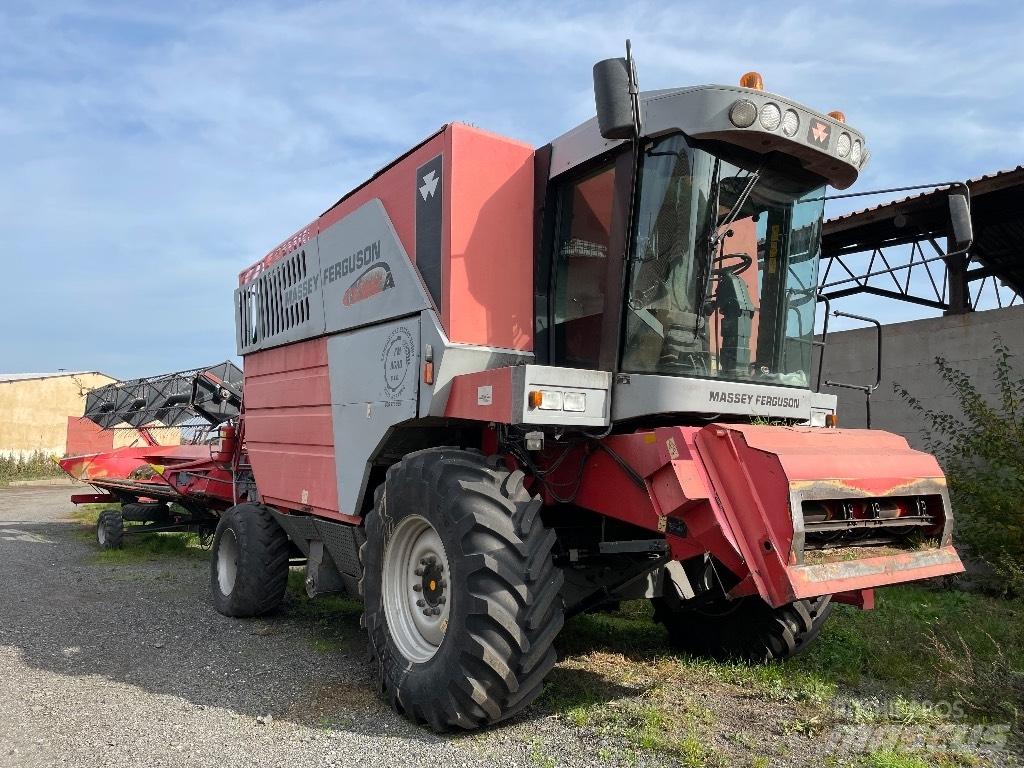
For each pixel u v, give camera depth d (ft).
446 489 12.08
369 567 13.87
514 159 14.76
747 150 12.93
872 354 29.12
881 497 12.03
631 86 11.73
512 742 11.41
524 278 14.62
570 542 14.84
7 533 39.09
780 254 13.92
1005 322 25.73
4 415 104.12
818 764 10.85
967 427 25.45
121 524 33.22
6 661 15.85
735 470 11.29
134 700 13.41
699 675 14.92
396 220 15.57
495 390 12.35
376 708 13.02
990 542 22.48
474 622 11.19
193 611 21.34
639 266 12.78
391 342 15.25
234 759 10.78
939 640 16.35
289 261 20.12
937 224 30.55
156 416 36.94
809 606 15.28
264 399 21.29
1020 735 12.01
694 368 12.73
